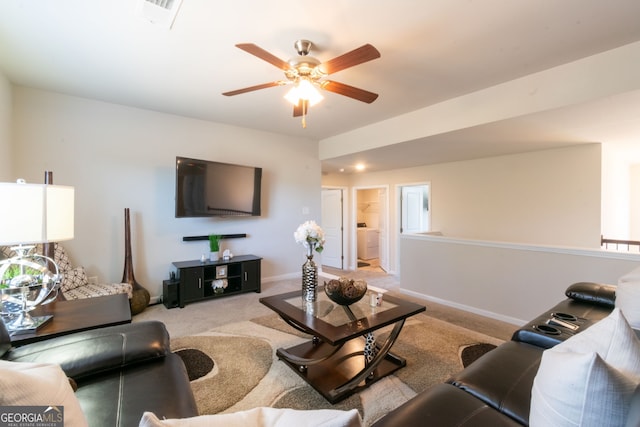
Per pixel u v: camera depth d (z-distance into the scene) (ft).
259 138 15.65
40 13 6.37
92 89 10.38
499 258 10.95
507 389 4.14
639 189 18.71
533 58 8.00
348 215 23.16
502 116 9.55
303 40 7.27
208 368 7.41
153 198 12.73
